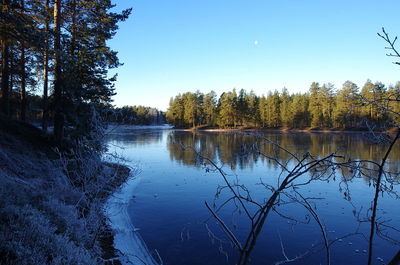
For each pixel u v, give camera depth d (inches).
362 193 460.4
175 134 2447.1
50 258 162.1
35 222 187.0
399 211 378.6
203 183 557.0
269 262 246.5
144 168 722.2
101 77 578.2
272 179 572.7
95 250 231.0
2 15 379.2
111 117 260.5
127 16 593.0
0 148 389.1
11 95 836.6
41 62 650.2
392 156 832.9
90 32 577.6
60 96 515.2
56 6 514.3
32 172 371.9
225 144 1375.5
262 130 2901.1
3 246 148.2
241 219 350.9
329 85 2839.6
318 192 470.6
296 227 323.9
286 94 3368.6
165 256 256.4
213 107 3526.1
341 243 283.7
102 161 238.5
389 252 265.6
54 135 518.6
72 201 291.6
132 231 311.9
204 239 294.8
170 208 396.8
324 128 2780.5
